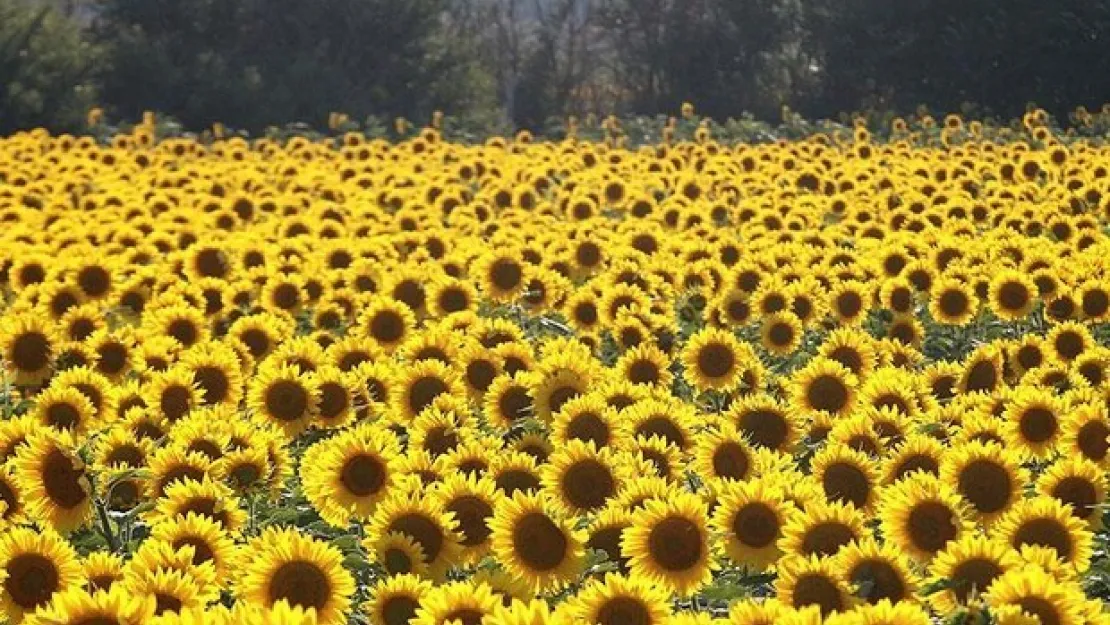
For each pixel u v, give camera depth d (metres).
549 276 16.11
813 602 6.89
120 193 24.61
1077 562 7.84
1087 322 15.35
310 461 9.20
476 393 11.79
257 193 26.52
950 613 6.67
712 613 7.88
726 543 7.88
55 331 12.88
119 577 7.29
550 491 8.68
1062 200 22.56
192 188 26.47
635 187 25.53
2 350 12.49
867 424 9.91
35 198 24.84
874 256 17.88
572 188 26.69
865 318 15.76
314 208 23.25
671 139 41.22
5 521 8.27
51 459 8.48
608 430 9.84
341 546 8.57
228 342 13.02
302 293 16.14
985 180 27.00
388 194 25.62
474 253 18.59
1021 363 12.84
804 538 7.66
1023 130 39.03
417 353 12.22
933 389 12.30
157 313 13.98
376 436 8.92
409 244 20.12
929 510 7.90
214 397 11.59
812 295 15.68
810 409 11.41
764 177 27.23
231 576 7.62
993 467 8.79
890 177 25.53
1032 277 15.91
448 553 7.87
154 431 10.43
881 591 7.02
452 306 15.68
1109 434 9.82
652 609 6.60
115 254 19.05
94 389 11.02
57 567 7.26
